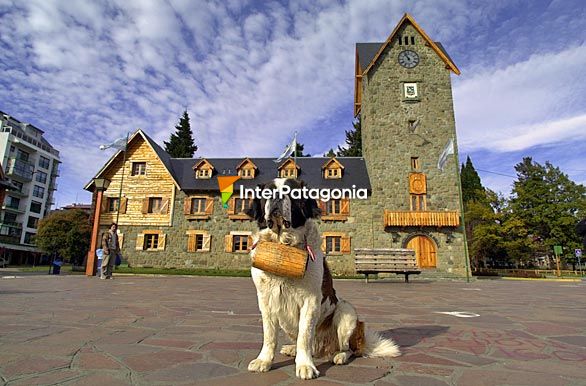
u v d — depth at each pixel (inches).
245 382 96.9
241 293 386.9
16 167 2257.6
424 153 1055.6
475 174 2079.2
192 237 1058.7
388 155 1056.8
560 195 1390.3
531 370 112.1
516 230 1365.7
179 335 158.1
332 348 125.6
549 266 1748.3
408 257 683.4
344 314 124.2
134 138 1133.1
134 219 1083.3
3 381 93.7
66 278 554.9
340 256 1017.5
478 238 1460.4
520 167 1625.2
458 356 129.4
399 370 111.0
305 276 104.3
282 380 99.1
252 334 162.7
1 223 2149.4
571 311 265.6
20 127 2657.5
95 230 633.6
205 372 105.1
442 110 1083.3
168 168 1110.4
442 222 979.9
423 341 155.4
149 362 114.2
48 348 130.0
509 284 689.6
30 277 562.6
